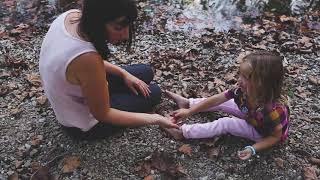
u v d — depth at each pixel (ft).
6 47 8.02
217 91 6.93
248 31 8.80
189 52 7.97
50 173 5.53
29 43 8.18
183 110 6.06
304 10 9.59
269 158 5.69
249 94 5.48
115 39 4.57
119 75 5.94
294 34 8.70
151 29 8.75
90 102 4.94
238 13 9.48
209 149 5.81
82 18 4.40
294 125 6.27
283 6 9.72
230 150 5.80
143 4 9.66
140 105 5.95
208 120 6.30
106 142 5.88
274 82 5.32
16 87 6.95
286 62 7.76
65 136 5.98
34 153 5.77
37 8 9.42
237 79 7.19
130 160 5.67
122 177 5.48
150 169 5.57
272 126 5.49
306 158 5.75
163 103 6.59
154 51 8.02
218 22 9.16
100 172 5.53
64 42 4.61
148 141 5.93
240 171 5.56
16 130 6.13
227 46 8.19
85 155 5.72
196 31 8.79
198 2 9.82
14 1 9.68
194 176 5.49
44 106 6.53
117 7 4.21
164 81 7.14
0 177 5.50
